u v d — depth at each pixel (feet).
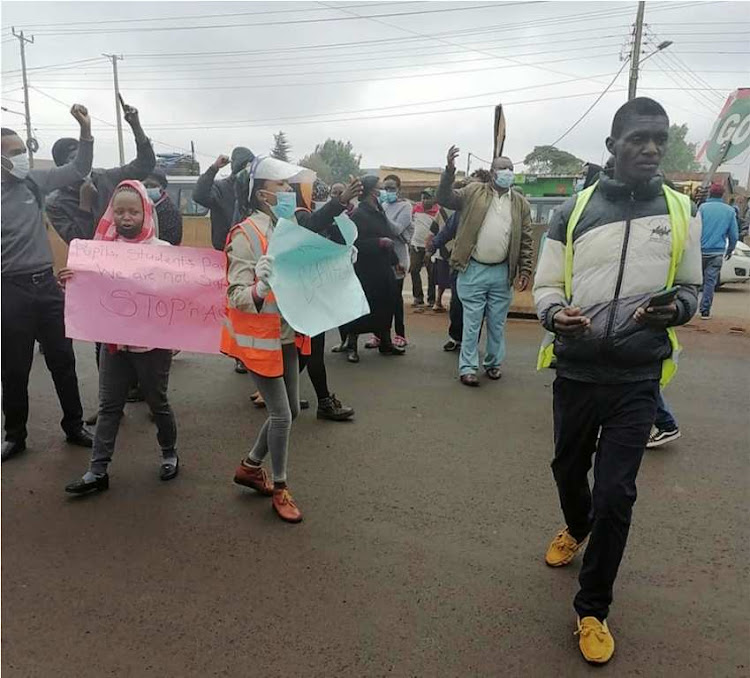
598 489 7.66
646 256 7.57
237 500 11.57
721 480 12.43
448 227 21.71
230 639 7.96
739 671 7.54
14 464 12.92
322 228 11.65
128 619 8.32
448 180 17.65
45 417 15.61
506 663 7.60
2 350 12.64
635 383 7.76
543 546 10.10
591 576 7.75
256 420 15.53
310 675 7.38
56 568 9.41
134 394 16.88
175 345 11.13
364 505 11.36
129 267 11.07
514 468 12.88
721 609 8.63
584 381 7.96
